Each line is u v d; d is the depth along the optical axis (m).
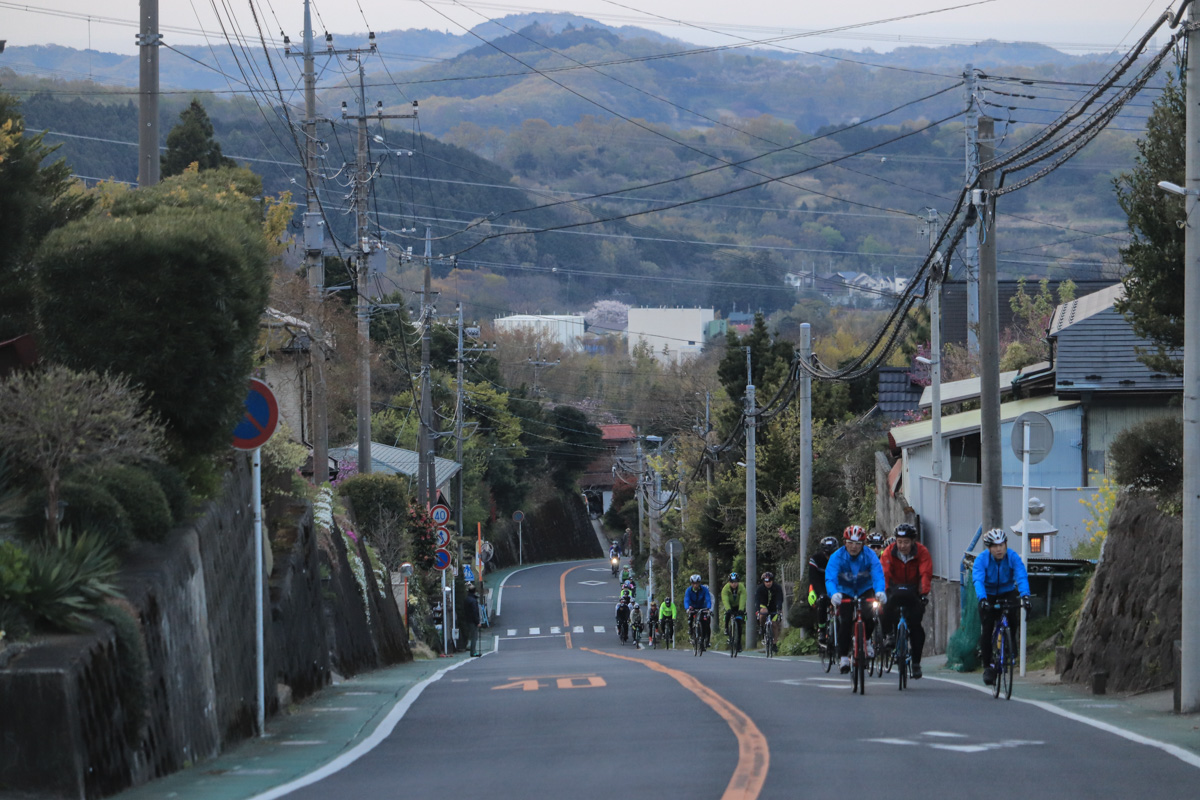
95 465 24.80
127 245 26.98
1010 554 32.28
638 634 111.31
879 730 24.80
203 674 25.67
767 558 102.88
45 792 17.56
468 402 174.50
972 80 60.72
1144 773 19.11
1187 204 28.38
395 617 74.50
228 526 30.97
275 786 20.22
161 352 27.05
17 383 22.58
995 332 43.78
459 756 23.30
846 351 182.75
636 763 20.91
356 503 85.00
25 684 17.70
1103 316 59.72
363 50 72.50
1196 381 28.09
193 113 94.56
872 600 33.94
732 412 115.81
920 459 68.06
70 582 20.22
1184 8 28.31
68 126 144.38
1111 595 36.50
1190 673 27.62
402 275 180.62
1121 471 33.81
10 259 36.19
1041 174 38.94
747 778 18.64
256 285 29.45
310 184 64.88
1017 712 28.16
